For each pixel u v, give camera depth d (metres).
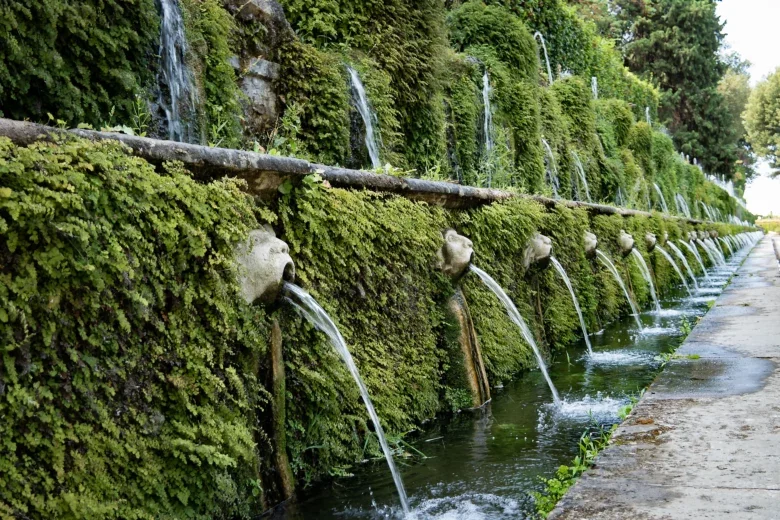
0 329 1.94
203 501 2.56
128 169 2.41
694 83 48.78
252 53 5.64
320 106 5.94
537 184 11.00
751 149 66.69
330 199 3.66
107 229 2.27
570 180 13.18
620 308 10.10
